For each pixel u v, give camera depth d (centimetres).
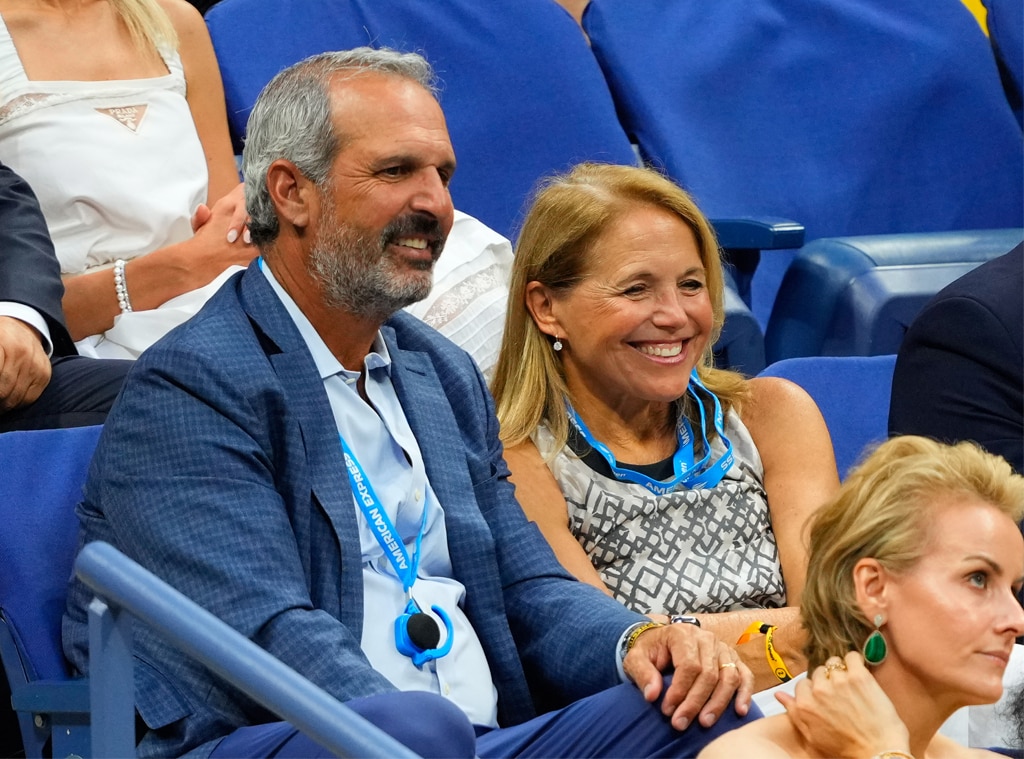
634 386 655
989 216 1144
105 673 404
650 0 1091
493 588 575
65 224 827
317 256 553
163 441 511
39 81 842
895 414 736
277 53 945
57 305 715
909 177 1124
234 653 389
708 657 499
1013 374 698
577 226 656
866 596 438
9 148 827
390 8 982
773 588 662
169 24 892
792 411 705
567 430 668
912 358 729
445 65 989
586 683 549
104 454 525
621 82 1063
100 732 404
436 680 540
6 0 859
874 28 1131
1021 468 692
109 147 841
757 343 925
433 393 599
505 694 567
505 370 682
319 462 534
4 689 730
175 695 496
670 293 654
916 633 431
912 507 434
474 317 834
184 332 538
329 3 966
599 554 654
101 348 812
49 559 561
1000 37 1209
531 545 599
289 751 462
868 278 962
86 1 877
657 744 495
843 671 438
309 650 482
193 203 863
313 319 563
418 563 558
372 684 475
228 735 490
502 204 984
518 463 661
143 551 502
